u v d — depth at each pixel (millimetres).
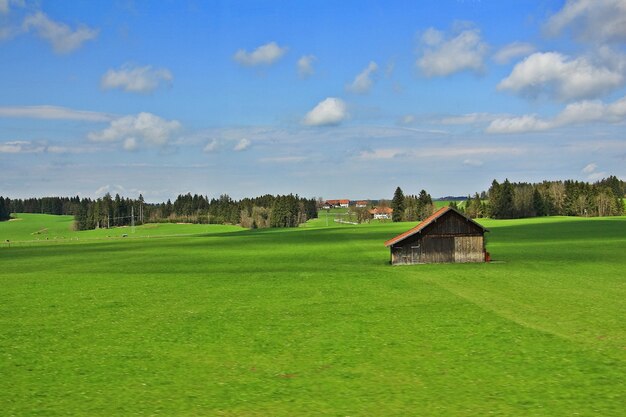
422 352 29891
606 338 32062
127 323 39812
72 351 31797
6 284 65625
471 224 80375
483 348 30312
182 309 45281
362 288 55281
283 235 174875
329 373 26562
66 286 62750
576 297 47125
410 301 46594
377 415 21219
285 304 46594
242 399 23219
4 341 34688
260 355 30078
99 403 22984
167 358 29844
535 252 91000
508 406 21828
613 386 23797
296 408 22078
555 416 20734
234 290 56250
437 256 80062
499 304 44031
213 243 147750
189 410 22047
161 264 90938
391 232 169375
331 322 38438
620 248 94062
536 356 28484
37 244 168375
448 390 23812
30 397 23859
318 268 77250
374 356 29344
